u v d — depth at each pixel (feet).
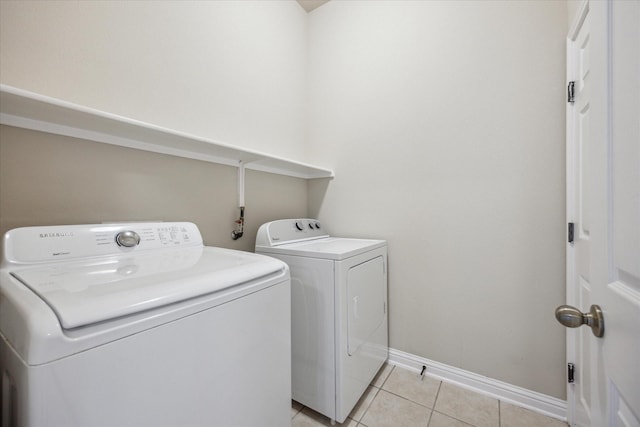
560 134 4.45
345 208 6.89
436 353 5.62
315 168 6.35
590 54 2.04
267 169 6.29
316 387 4.49
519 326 4.81
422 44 5.76
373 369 5.33
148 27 4.18
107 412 1.70
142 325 1.88
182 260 3.12
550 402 4.53
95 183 3.63
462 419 4.49
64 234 2.89
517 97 4.79
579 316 1.96
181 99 4.62
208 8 5.06
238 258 3.27
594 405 2.01
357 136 6.68
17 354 1.57
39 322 1.53
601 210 1.85
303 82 7.50
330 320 4.32
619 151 1.63
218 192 5.24
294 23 7.20
